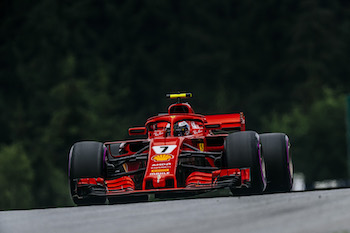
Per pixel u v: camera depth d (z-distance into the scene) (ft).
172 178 102.78
